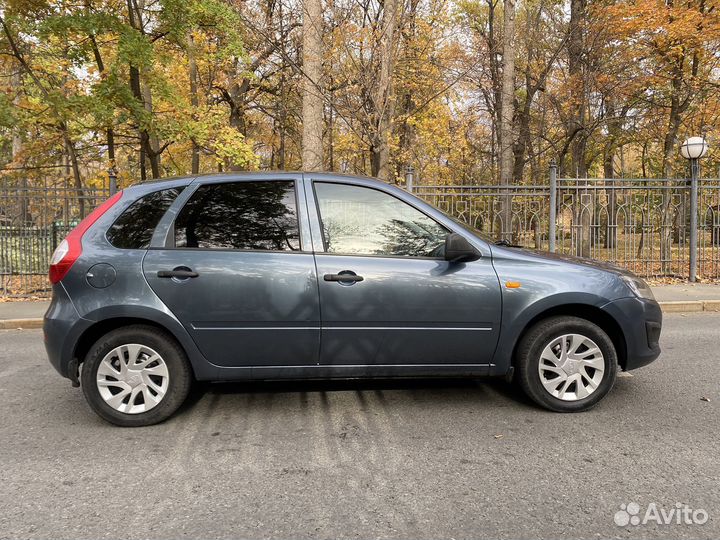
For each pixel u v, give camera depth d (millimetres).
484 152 23297
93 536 2445
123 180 13773
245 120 20500
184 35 11398
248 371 3805
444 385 4652
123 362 3742
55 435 3662
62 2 10680
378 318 3770
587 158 23609
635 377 4898
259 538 2430
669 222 11438
